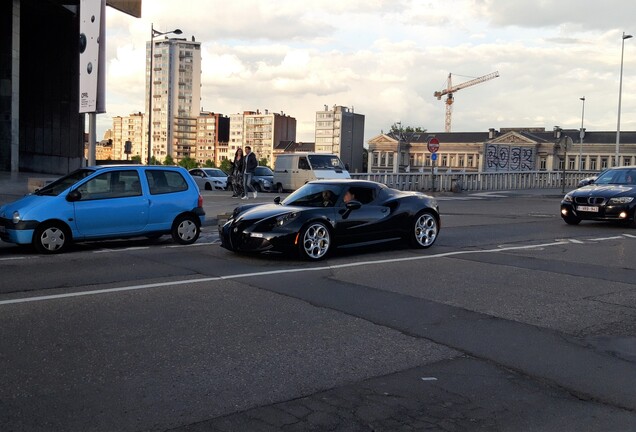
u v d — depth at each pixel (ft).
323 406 13.37
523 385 14.79
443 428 12.40
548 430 12.40
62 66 137.69
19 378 14.79
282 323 19.93
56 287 25.08
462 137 350.84
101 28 45.98
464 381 14.99
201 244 39.68
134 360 16.17
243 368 15.70
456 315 21.27
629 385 14.85
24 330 18.74
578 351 17.43
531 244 39.88
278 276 28.02
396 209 35.99
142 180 38.04
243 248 32.24
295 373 15.40
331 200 34.12
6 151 106.01
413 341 18.20
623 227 50.34
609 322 20.53
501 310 22.04
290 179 93.30
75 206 35.24
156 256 34.01
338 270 29.76
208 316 20.65
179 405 13.34
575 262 32.76
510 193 103.60
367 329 19.39
